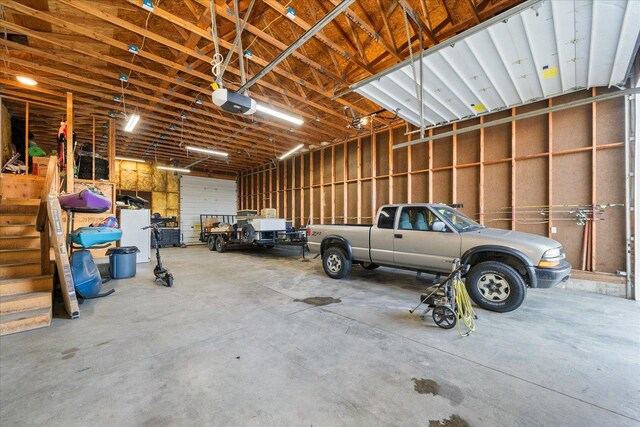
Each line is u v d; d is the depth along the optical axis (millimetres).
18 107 7594
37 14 3904
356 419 1777
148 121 8211
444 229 4289
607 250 4918
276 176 13430
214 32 3488
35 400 1951
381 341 2902
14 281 3625
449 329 3201
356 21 4223
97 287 4426
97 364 2441
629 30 3307
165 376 2256
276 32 4934
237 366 2408
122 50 5203
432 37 4430
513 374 2293
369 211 9180
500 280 3771
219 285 5324
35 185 6414
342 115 7465
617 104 4855
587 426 1717
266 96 6801
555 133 5492
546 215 5613
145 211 8336
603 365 2436
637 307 4047
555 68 4215
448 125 7109
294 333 3102
